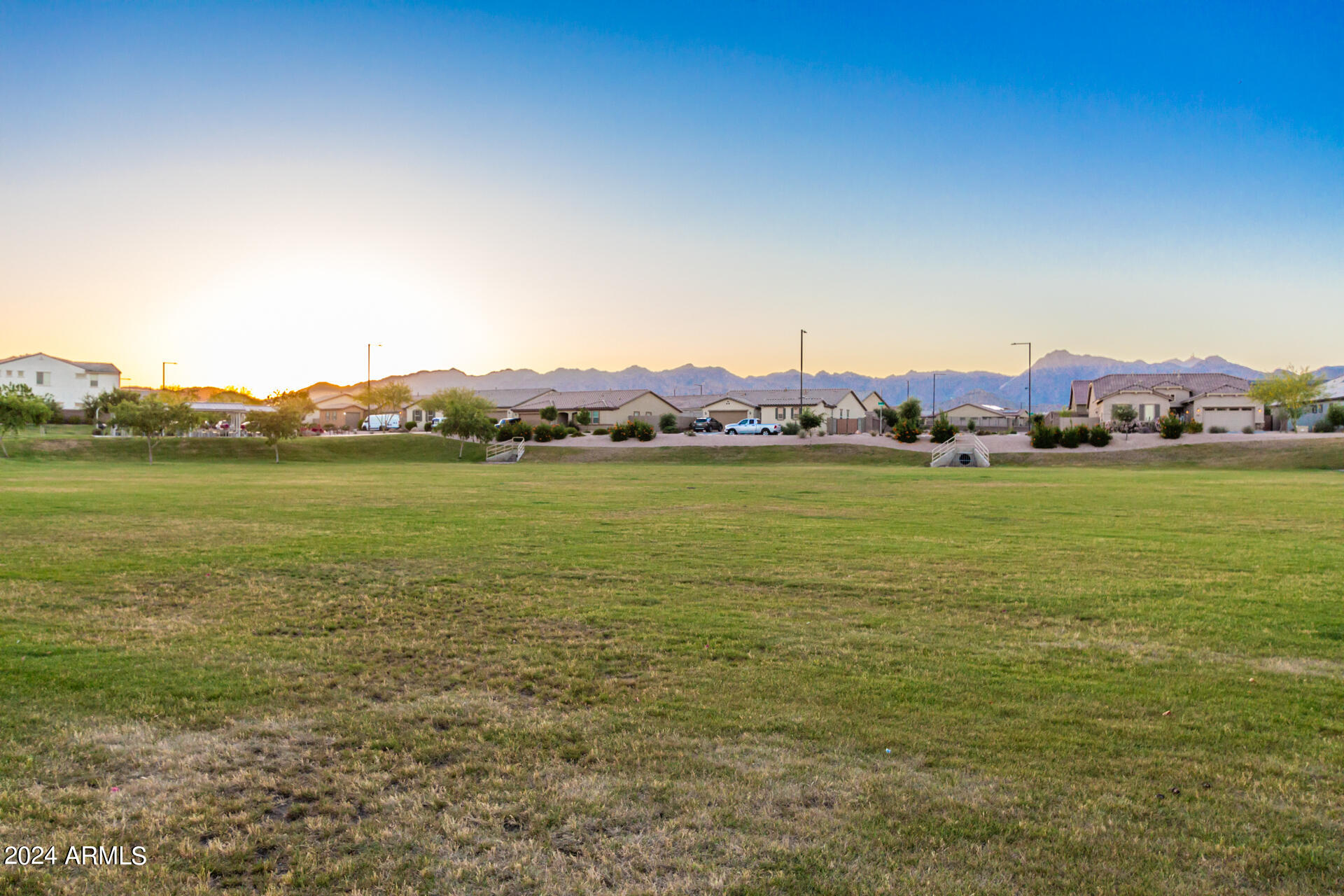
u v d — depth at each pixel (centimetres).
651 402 10131
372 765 618
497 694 778
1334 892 461
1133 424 7719
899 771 607
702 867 484
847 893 459
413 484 3503
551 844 509
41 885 464
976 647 930
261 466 5428
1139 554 1584
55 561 1466
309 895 456
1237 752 639
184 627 1012
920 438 6794
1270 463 5259
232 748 645
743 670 844
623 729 685
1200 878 473
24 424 5794
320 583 1285
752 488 3334
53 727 681
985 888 463
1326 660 882
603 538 1795
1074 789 579
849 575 1354
